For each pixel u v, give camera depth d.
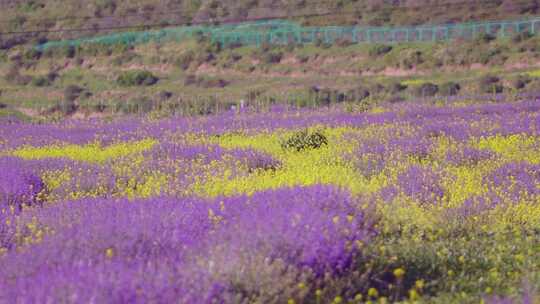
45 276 20.45
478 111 98.75
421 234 32.25
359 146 63.81
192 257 22.44
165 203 32.75
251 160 55.59
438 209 36.00
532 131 73.00
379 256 26.44
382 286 24.80
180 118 124.00
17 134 97.75
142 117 139.75
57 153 74.56
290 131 86.44
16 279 21.25
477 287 25.45
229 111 144.88
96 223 27.61
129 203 33.19
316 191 32.22
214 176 46.88
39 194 43.09
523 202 37.72
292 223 24.64
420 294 24.58
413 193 39.66
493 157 55.75
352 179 45.16
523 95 133.25
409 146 60.91
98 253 24.39
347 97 183.38
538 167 48.00
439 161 56.59
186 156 61.25
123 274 20.03
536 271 27.42
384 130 77.56
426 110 103.69
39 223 29.89
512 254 30.45
